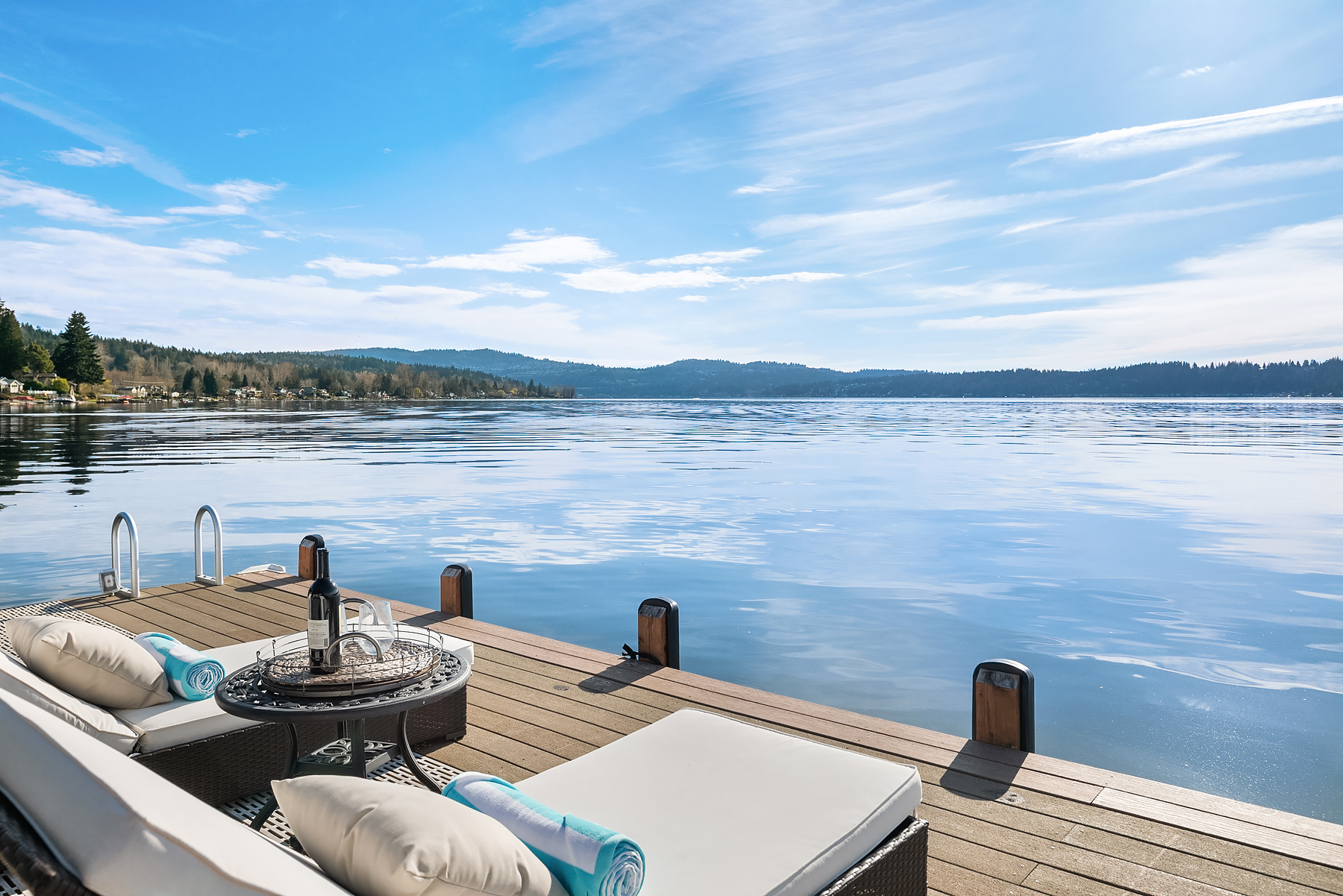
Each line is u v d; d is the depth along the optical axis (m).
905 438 38.44
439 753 3.26
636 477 19.72
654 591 8.40
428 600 7.91
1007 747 3.24
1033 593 8.47
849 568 9.66
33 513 13.31
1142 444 34.50
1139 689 5.64
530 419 65.19
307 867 1.16
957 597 8.26
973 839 2.54
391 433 41.00
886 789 1.92
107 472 20.47
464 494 16.36
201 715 2.52
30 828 1.04
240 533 11.67
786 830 1.74
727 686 4.06
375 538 11.38
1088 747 4.66
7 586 8.32
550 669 4.34
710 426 52.03
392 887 1.11
